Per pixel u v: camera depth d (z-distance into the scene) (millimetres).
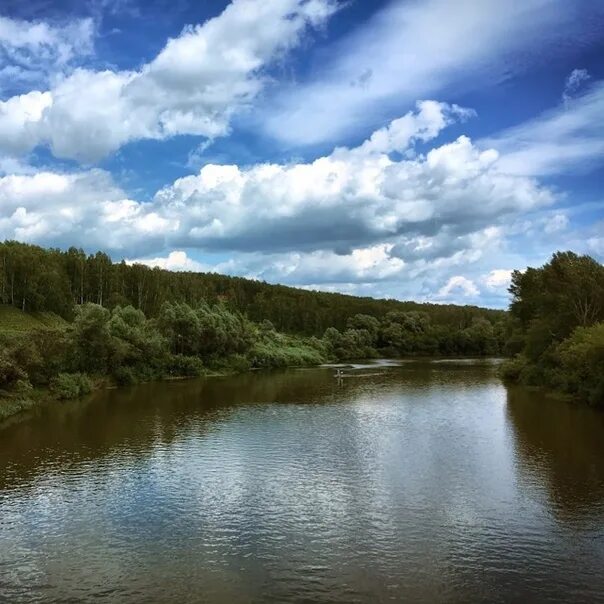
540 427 45656
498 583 19406
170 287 165000
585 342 58188
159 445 39938
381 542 22766
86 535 23656
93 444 40250
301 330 183375
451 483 30562
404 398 64750
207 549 22188
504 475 32000
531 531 23891
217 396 67062
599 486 29875
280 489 29625
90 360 75375
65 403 60594
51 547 22484
